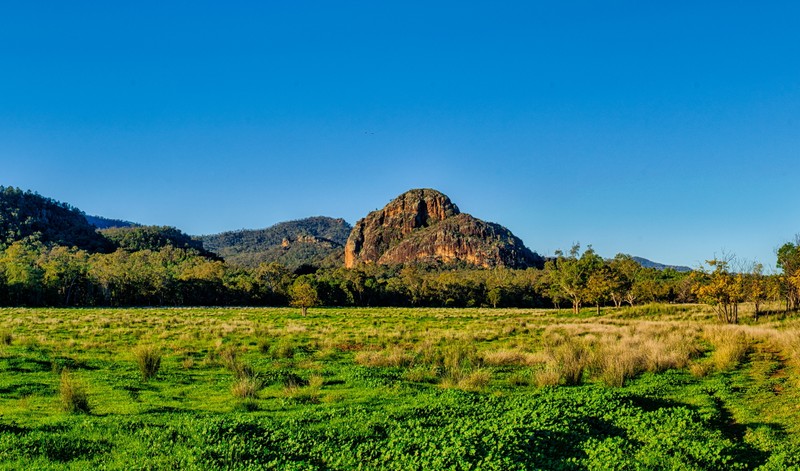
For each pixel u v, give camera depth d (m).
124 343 32.91
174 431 12.55
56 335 37.44
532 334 41.53
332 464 10.80
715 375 21.48
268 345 31.06
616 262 106.00
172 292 125.94
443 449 11.18
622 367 21.16
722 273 49.28
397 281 157.62
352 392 18.86
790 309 56.31
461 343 34.34
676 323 49.19
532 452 11.47
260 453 11.18
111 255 190.00
